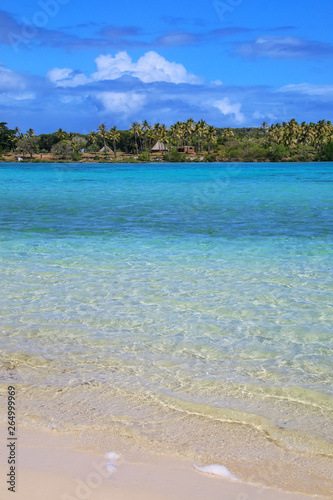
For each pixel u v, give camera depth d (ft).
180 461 9.95
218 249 34.32
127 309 20.71
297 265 29.04
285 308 20.81
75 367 14.87
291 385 13.67
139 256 31.81
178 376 14.25
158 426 11.41
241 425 11.50
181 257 31.48
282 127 405.80
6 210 60.75
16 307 20.93
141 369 14.74
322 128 406.82
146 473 9.46
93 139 498.69
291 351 16.24
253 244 36.40
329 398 12.92
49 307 20.95
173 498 8.68
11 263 29.48
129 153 498.28
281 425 11.51
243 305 21.24
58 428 11.19
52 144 475.31
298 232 42.42
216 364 15.17
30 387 13.43
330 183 122.83
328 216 54.65
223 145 472.85
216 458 10.10
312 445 10.68
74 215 55.62
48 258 31.01
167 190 99.86
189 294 22.91
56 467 9.57
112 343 16.92
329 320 19.29
